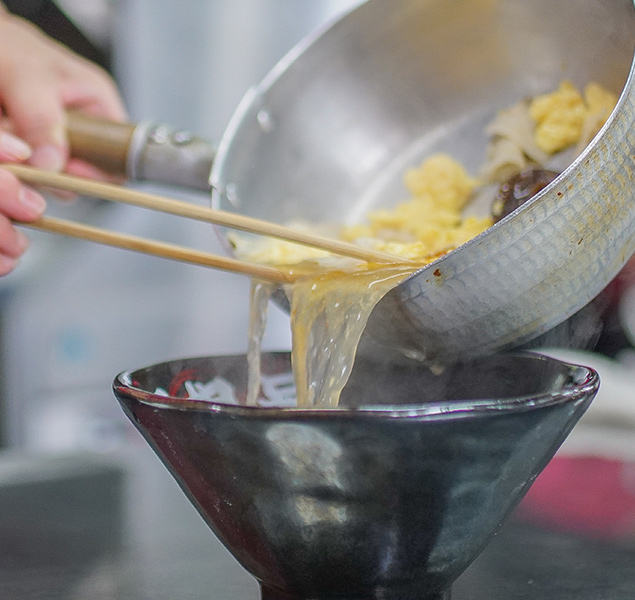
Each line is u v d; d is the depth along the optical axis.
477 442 0.36
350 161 0.59
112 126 0.59
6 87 0.62
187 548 0.53
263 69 1.18
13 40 0.70
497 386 0.45
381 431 0.35
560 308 0.43
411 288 0.42
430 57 0.57
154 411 0.37
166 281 1.24
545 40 0.53
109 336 1.20
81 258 1.16
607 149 0.41
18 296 1.11
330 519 0.37
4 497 0.62
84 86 0.71
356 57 0.57
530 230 0.40
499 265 0.41
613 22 0.49
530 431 0.36
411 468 0.36
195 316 1.26
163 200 0.46
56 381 1.16
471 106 0.57
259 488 0.37
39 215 0.49
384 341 0.45
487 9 0.54
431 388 0.46
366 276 0.44
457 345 0.44
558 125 0.53
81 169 0.64
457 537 0.38
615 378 0.76
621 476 0.63
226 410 0.36
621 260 0.44
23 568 0.50
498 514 0.38
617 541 0.52
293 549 0.38
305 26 1.16
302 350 0.45
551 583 0.47
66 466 0.69
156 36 1.13
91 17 1.05
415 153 0.59
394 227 0.55
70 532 0.56
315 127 0.58
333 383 0.43
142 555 0.52
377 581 0.38
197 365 0.44
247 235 0.55
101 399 1.19
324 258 0.48
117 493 0.63
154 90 1.15
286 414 0.35
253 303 0.47
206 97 1.18
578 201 0.41
